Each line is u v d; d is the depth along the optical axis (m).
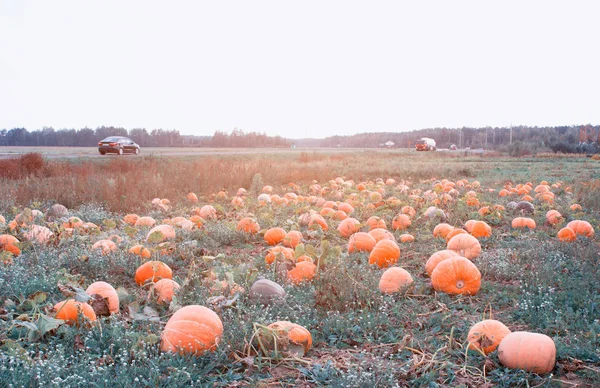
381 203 13.48
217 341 4.62
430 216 11.70
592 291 6.39
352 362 4.51
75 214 12.63
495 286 6.81
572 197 15.76
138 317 5.15
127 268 7.44
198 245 9.43
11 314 4.89
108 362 4.28
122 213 13.62
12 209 11.73
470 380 4.21
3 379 3.76
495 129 161.00
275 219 11.45
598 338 4.88
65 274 5.86
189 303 5.80
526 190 17.75
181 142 105.94
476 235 10.09
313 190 18.25
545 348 4.32
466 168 30.78
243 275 6.46
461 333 5.15
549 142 77.50
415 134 167.38
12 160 21.39
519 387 4.12
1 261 7.12
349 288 6.08
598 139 86.31
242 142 102.88
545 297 6.00
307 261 7.01
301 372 4.28
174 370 4.04
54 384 3.63
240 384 4.08
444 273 6.45
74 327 4.84
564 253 8.41
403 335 5.14
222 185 19.16
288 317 5.40
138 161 27.47
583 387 4.11
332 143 178.75
